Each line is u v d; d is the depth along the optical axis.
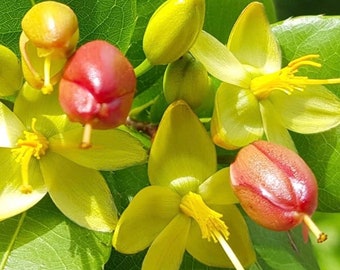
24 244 0.11
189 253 0.12
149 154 0.12
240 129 0.12
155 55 0.11
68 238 0.11
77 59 0.10
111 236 0.11
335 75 0.13
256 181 0.11
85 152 0.11
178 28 0.11
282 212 0.10
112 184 0.12
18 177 0.11
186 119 0.11
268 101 0.12
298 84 0.12
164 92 0.12
